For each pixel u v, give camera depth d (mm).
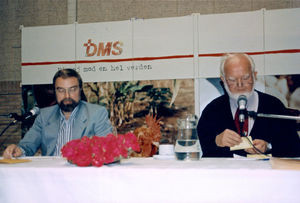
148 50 4641
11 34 5363
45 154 3383
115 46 4734
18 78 5316
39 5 5273
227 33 4387
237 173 1370
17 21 5340
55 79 3732
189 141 1949
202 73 4441
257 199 1353
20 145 3281
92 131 3348
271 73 4246
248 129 4023
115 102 4719
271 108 4176
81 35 4840
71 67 4848
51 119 3475
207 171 1396
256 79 4277
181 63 4523
